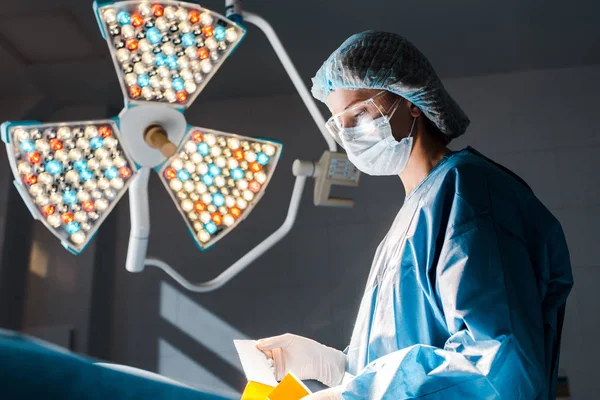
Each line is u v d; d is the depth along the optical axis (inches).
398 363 39.7
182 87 73.2
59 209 70.1
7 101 194.9
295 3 153.8
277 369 59.1
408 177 56.7
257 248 100.1
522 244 43.2
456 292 40.3
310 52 173.0
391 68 54.9
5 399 20.0
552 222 47.4
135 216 84.0
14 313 179.6
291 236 184.9
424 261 46.6
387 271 50.4
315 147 190.7
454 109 57.8
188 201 78.5
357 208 184.1
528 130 182.1
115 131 70.8
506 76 186.9
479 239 42.0
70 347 177.0
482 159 51.1
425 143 56.1
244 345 53.3
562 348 163.3
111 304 185.9
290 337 61.2
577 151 178.4
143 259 89.5
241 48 172.2
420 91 55.3
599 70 183.0
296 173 97.1
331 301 178.2
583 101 181.8
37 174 68.4
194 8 70.2
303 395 40.2
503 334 38.1
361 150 56.0
